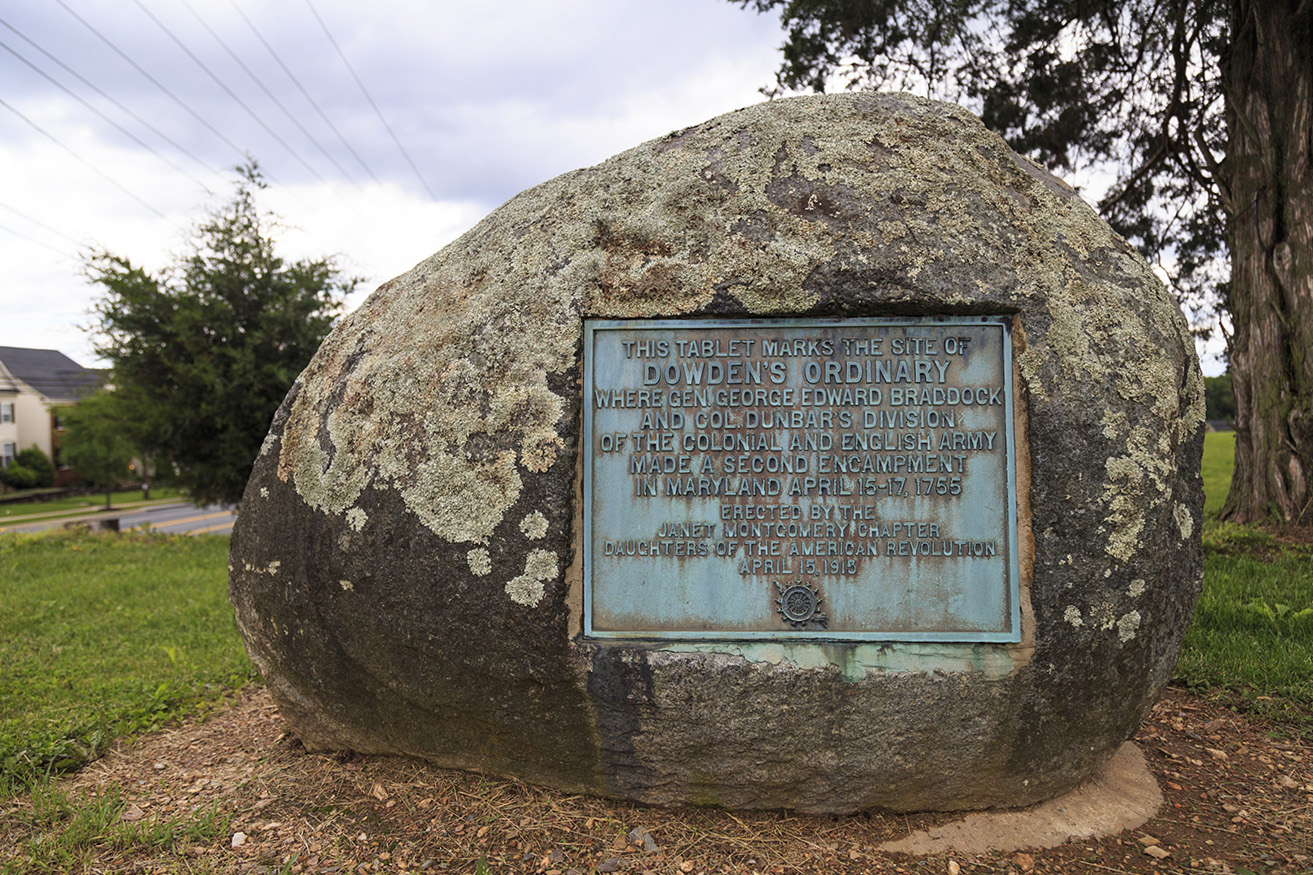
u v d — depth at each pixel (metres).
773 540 2.67
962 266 2.65
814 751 2.67
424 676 2.81
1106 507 2.56
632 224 2.79
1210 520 8.03
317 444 2.95
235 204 12.92
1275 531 7.12
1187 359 2.82
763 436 2.68
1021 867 2.56
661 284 2.70
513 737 2.82
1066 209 2.83
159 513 26.19
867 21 9.23
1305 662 4.05
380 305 3.15
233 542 3.19
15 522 23.34
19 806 3.03
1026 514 2.61
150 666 4.79
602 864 2.57
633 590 2.68
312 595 2.91
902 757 2.66
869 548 2.64
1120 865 2.56
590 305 2.72
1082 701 2.64
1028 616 2.59
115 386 13.52
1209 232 10.72
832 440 2.67
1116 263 2.78
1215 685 4.00
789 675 2.60
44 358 44.53
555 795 2.90
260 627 3.10
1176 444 2.70
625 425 2.70
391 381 2.86
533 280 2.79
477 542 2.68
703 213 2.76
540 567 2.65
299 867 2.60
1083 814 2.80
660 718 2.66
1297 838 2.71
